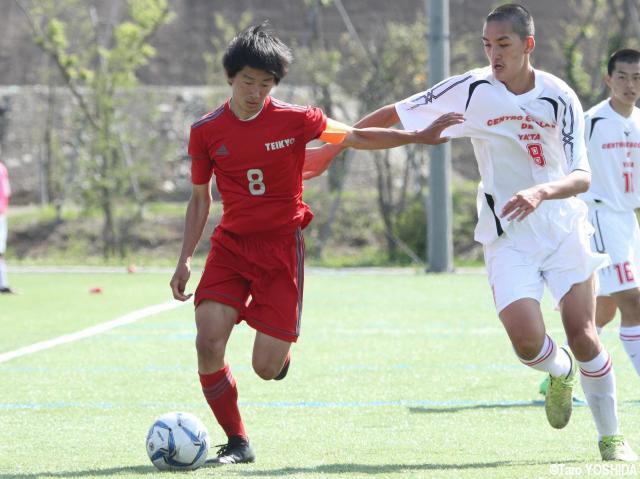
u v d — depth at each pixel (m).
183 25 100.75
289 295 20.27
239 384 30.27
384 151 83.06
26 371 32.91
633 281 25.48
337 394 28.47
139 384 30.42
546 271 20.52
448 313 48.69
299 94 86.12
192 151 20.19
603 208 25.95
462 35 88.81
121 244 85.69
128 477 18.59
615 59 26.09
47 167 89.94
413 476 18.33
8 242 86.94
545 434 22.88
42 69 91.25
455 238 84.12
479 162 21.31
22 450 21.58
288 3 97.12
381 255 83.25
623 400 26.98
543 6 91.50
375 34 87.56
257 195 19.98
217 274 20.14
